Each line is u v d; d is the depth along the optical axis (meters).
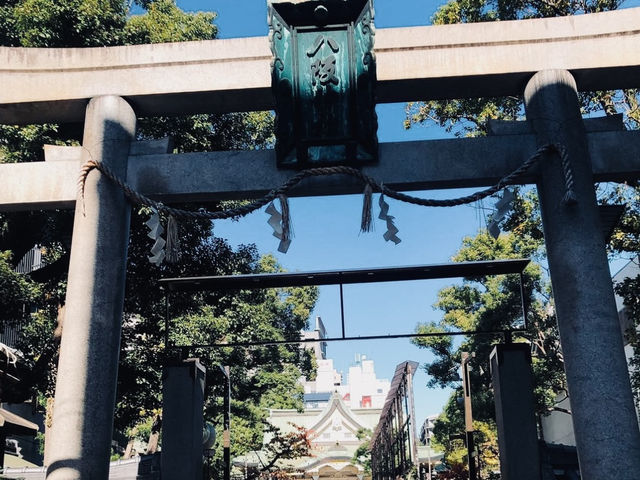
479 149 6.54
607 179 6.71
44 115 7.04
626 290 12.54
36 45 11.49
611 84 7.01
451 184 6.58
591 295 6.00
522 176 6.43
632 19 6.87
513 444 7.00
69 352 5.95
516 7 13.59
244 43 6.86
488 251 21.98
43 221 12.25
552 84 6.65
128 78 6.84
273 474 29.94
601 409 5.71
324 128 6.20
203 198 6.66
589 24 6.86
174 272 13.88
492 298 21.66
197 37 13.46
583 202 6.27
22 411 23.41
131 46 6.92
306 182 6.41
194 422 7.33
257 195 6.59
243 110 7.13
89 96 6.80
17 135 11.15
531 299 21.72
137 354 13.81
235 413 23.39
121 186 6.32
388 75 6.71
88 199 6.41
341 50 6.30
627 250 12.91
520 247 21.89
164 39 12.70
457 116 15.22
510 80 6.85
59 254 14.35
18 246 12.45
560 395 31.59
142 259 13.26
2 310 10.35
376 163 6.43
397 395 18.61
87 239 6.28
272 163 6.51
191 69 6.82
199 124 12.66
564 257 6.16
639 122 12.34
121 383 13.80
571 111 6.57
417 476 16.80
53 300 13.34
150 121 12.41
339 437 55.38
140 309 14.02
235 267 14.98
